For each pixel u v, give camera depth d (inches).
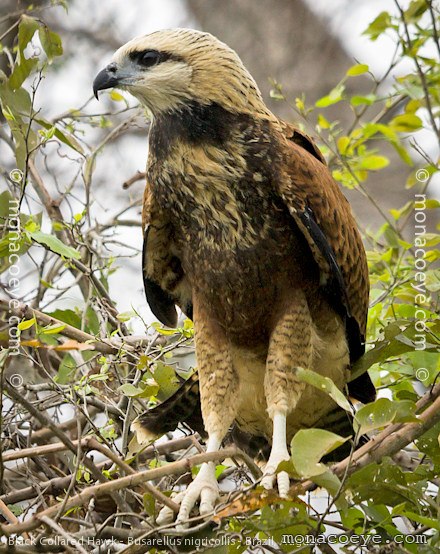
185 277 455.8
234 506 327.3
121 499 362.9
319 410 438.6
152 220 437.7
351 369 438.9
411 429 358.3
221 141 419.2
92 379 399.5
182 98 423.2
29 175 506.9
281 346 423.8
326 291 434.6
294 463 319.6
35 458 411.5
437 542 331.3
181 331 438.9
